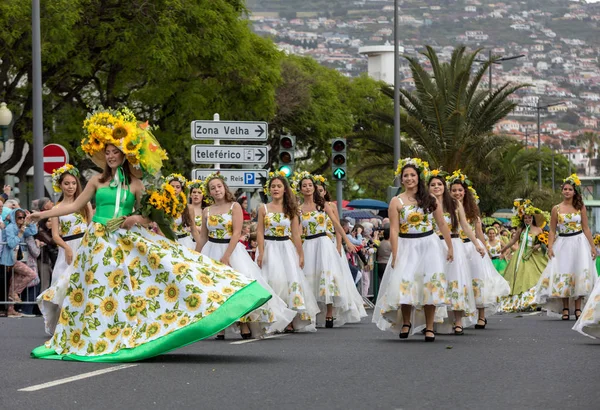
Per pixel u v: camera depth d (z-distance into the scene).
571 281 21.19
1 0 35.34
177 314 12.05
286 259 17.72
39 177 25.52
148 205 12.24
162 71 39.38
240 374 11.07
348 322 20.89
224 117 43.31
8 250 21.61
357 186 84.56
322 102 72.81
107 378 10.70
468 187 19.12
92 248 12.31
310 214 19.50
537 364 12.13
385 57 125.44
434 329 17.31
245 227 25.09
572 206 21.34
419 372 11.35
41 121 25.61
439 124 47.97
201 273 12.16
